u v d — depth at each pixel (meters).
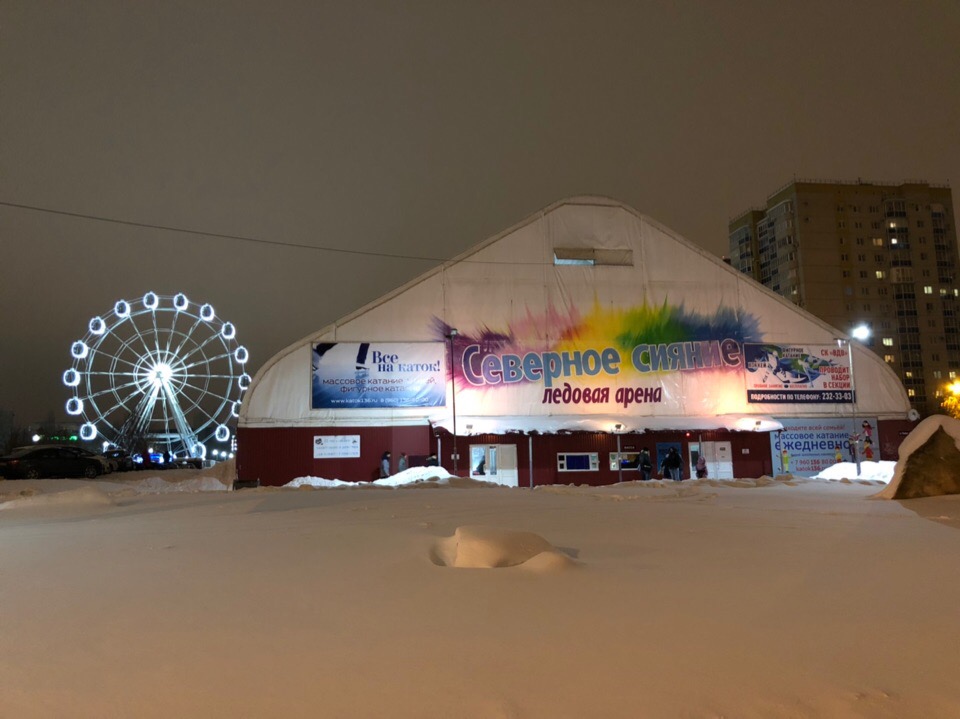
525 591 5.71
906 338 94.25
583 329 33.88
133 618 4.95
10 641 4.44
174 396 45.03
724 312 35.09
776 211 99.56
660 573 6.42
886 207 96.44
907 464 14.27
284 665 4.01
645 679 3.81
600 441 32.50
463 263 33.50
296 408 31.23
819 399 35.09
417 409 32.03
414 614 5.06
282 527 9.73
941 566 6.81
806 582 6.06
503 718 3.36
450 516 11.00
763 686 3.72
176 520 10.91
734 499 14.70
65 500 13.45
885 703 3.53
